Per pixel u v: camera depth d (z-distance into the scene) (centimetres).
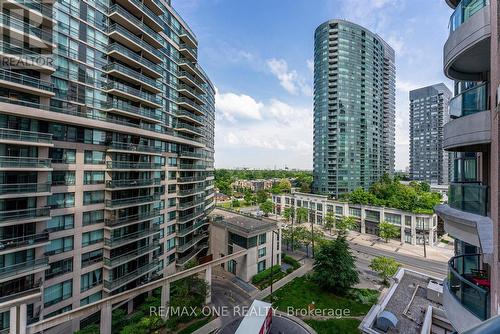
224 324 2469
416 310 1802
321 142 8731
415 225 5122
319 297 2967
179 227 3606
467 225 779
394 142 10631
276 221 4138
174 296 2611
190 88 4031
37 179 1975
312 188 9181
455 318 802
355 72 8688
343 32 8606
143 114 2898
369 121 8888
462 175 1116
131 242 2683
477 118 747
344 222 5706
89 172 2400
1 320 1809
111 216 2547
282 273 3669
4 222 1734
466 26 784
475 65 912
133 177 2858
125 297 2272
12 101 1819
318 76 8988
